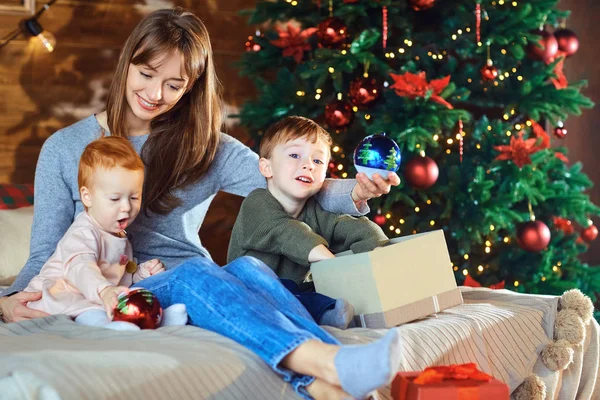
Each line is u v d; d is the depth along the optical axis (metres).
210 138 2.64
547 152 4.33
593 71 5.01
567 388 2.47
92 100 4.62
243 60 4.50
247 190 2.71
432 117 3.96
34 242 2.49
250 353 1.81
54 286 2.22
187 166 2.59
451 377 1.84
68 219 2.54
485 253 4.46
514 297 2.57
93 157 2.26
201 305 1.95
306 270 2.53
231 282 1.97
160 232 2.63
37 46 4.47
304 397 1.82
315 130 2.52
